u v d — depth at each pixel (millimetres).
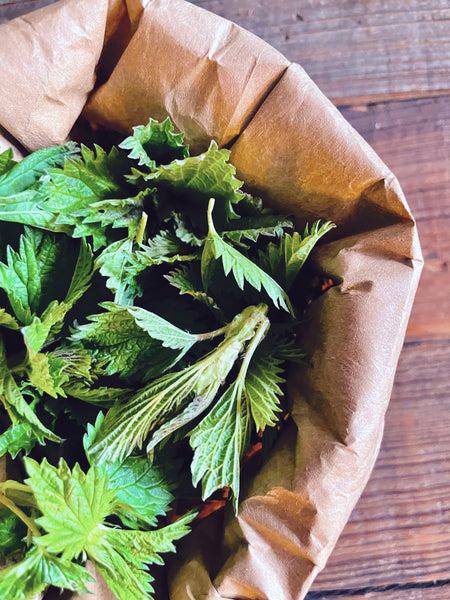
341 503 252
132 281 260
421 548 329
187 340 246
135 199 259
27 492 246
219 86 257
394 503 331
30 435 252
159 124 250
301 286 286
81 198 258
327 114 257
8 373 245
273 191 274
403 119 333
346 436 248
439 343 334
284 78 256
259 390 259
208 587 260
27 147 270
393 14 333
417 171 333
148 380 260
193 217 271
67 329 264
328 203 270
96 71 273
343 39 331
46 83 257
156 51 257
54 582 230
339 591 326
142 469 260
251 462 279
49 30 252
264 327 256
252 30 328
